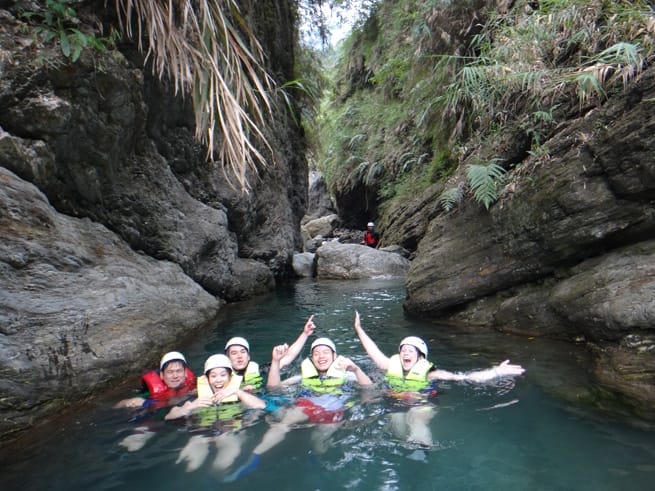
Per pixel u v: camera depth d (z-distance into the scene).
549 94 6.99
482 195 6.91
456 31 10.93
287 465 3.17
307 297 11.03
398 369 5.09
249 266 11.29
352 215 29.16
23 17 5.18
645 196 5.32
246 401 4.30
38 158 5.22
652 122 5.05
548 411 3.87
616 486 2.74
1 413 3.63
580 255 6.16
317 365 5.05
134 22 6.46
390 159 20.64
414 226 16.84
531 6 8.72
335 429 3.72
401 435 3.57
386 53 18.02
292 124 15.55
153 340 5.70
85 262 5.49
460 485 2.85
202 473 3.09
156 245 7.62
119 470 3.15
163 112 8.04
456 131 11.01
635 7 6.05
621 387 4.25
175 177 8.65
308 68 16.22
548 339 6.10
